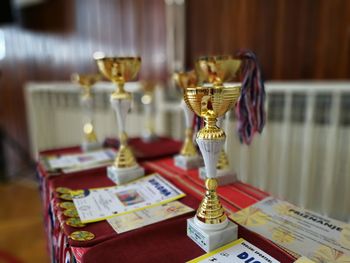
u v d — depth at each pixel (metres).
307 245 0.48
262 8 1.39
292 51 1.33
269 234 0.51
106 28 2.06
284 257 0.44
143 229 0.52
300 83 1.29
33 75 2.71
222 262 0.43
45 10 2.44
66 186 0.72
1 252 1.57
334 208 1.26
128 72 0.75
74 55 2.33
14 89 2.89
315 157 1.29
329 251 0.46
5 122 3.07
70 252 0.48
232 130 1.26
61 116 2.38
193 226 0.49
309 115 1.24
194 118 0.79
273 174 1.41
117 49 2.03
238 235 0.50
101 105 2.05
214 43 1.57
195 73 0.79
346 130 1.20
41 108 2.49
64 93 2.31
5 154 3.14
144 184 0.73
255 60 0.68
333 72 1.24
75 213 0.58
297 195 1.36
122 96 0.76
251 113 0.70
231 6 1.48
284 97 1.33
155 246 0.48
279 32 1.35
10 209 2.14
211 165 0.50
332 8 1.20
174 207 0.60
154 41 1.81
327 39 1.23
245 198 0.66
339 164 1.23
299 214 0.59
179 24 1.66
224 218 0.49
